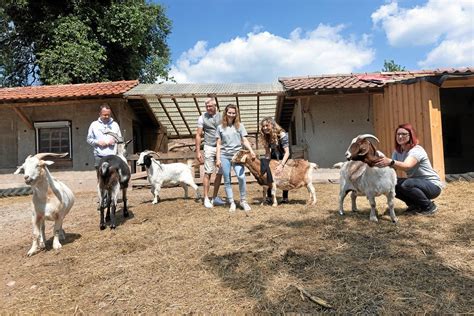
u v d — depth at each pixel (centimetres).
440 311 267
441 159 802
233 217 551
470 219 468
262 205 646
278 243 412
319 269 342
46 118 1201
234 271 358
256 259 376
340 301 288
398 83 877
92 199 947
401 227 446
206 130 663
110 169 550
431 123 794
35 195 461
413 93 839
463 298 281
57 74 1731
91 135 659
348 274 328
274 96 1180
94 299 334
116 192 557
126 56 2112
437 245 381
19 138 1208
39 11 1978
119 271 383
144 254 426
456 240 393
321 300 289
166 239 473
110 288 349
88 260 426
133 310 309
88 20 1862
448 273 319
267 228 474
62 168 1191
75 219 661
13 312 321
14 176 1185
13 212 822
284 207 612
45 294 353
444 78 777
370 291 298
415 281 308
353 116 1089
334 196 730
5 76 2194
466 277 311
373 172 464
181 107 1281
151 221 584
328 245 396
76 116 1195
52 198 468
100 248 464
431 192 499
